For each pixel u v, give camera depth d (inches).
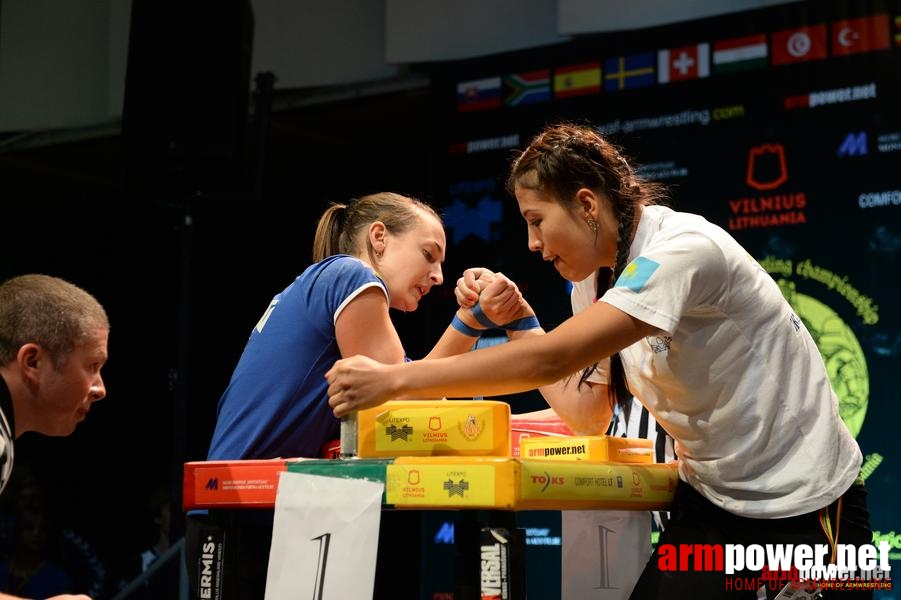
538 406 154.7
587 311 58.2
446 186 170.4
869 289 140.1
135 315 235.6
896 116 141.4
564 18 168.9
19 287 66.4
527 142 165.2
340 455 60.1
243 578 65.6
